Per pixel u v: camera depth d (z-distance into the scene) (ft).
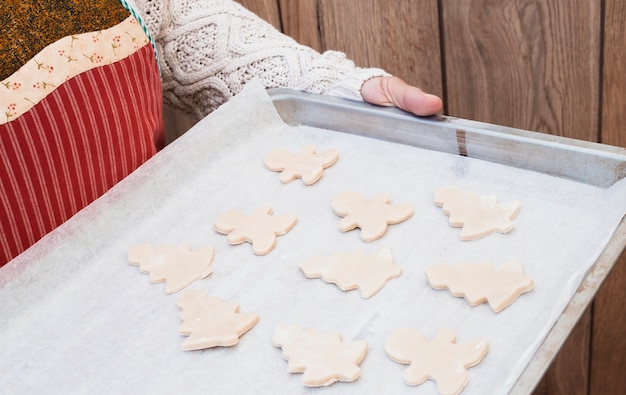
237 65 4.07
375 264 3.36
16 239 3.59
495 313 3.14
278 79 4.02
